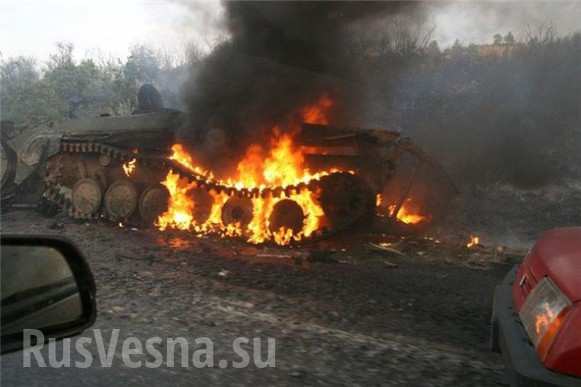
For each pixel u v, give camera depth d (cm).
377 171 1093
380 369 432
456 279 764
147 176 1193
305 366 433
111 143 1207
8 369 414
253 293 661
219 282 713
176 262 833
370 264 861
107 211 1216
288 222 1030
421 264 863
